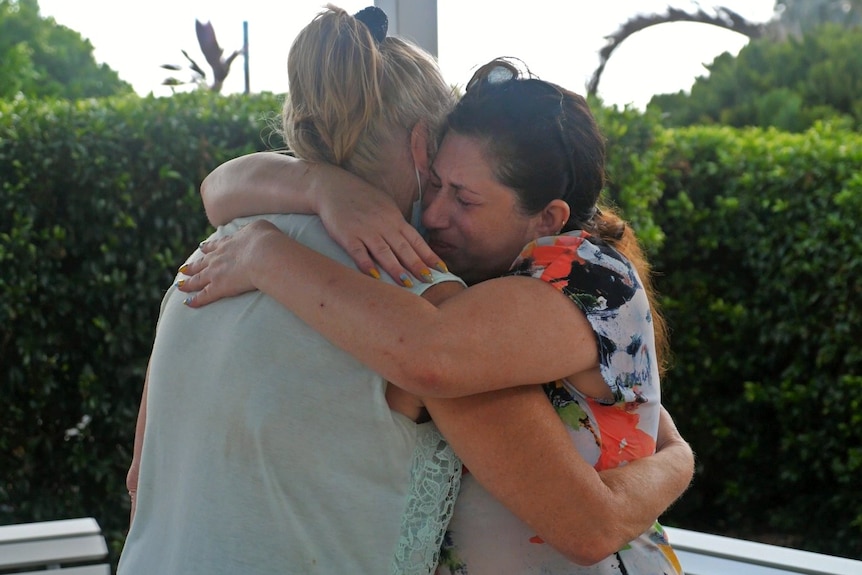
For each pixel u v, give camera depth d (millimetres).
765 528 4855
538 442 1190
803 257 4555
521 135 1282
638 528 1277
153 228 4043
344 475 1163
